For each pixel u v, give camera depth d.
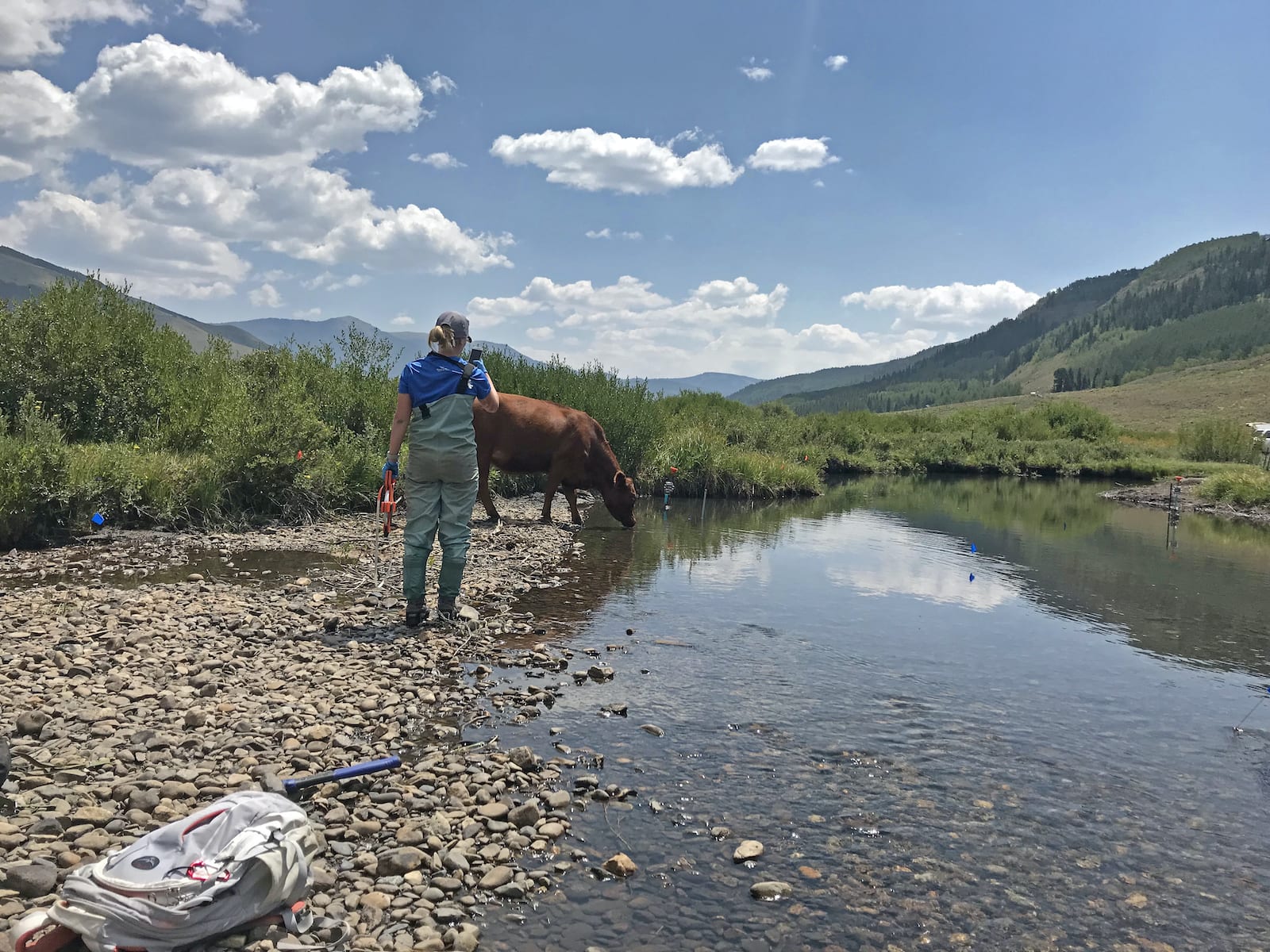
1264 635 7.27
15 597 6.24
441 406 5.91
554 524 11.95
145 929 2.36
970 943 2.82
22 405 9.81
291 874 2.64
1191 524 16.95
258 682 4.71
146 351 12.49
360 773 3.59
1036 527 15.21
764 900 3.00
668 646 6.14
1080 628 7.38
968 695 5.39
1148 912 3.05
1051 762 4.38
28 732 3.81
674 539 11.45
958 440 37.62
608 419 16.59
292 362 14.09
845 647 6.41
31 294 12.09
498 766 3.89
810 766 4.18
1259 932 2.96
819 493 20.66
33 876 2.60
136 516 9.74
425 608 6.17
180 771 3.50
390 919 2.72
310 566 8.06
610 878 3.09
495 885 2.97
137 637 5.26
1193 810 3.89
